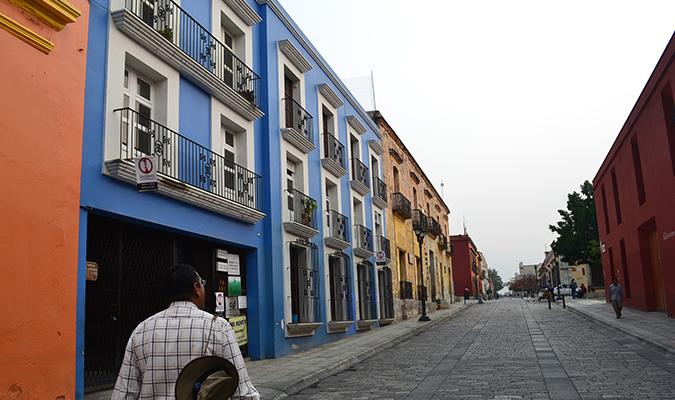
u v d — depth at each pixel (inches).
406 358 463.5
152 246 363.9
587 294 1664.6
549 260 2861.7
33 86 250.5
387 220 989.2
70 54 276.5
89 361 296.8
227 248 466.9
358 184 801.6
